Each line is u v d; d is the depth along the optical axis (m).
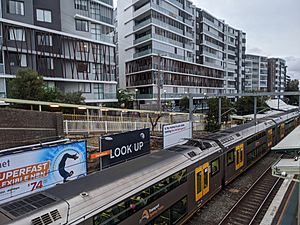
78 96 24.09
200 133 24.75
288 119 26.89
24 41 24.75
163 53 44.88
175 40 48.50
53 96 21.67
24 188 9.23
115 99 34.91
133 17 46.06
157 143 19.58
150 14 42.56
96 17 31.56
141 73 45.69
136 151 14.38
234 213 10.23
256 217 9.86
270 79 97.06
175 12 47.81
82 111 24.23
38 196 5.45
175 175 8.26
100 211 5.57
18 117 12.03
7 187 8.69
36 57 26.02
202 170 9.94
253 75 88.38
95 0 31.02
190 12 52.72
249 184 13.37
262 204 10.82
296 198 11.19
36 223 4.61
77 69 29.94
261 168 16.42
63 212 5.03
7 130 11.49
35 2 26.12
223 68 66.75
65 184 6.16
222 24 66.19
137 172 7.17
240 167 14.02
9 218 4.58
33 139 12.66
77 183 6.20
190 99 20.30
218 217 9.91
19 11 24.38
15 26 24.08
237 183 13.50
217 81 63.94
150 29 43.09
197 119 29.91
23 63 24.94
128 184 6.58
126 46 49.12
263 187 13.01
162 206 7.61
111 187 6.19
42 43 26.28
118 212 6.03
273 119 22.73
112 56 34.22
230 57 71.19
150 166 7.72
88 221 5.30
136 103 44.53
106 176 6.70
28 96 19.75
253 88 87.50
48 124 13.62
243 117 30.58
